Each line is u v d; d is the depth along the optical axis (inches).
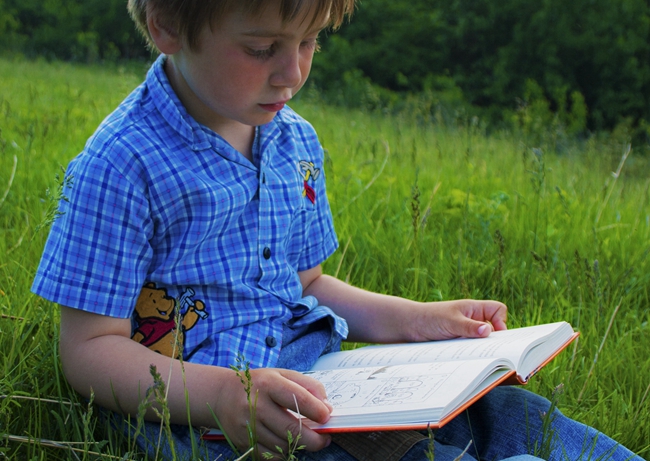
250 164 64.7
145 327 62.1
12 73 524.1
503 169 215.6
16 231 107.1
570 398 79.5
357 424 50.2
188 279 62.0
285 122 72.4
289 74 57.4
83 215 58.9
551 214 148.3
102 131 61.1
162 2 57.2
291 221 69.1
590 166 294.8
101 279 58.9
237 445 54.8
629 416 73.7
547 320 99.0
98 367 58.0
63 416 62.6
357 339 76.4
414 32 810.8
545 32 724.0
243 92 57.8
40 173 140.9
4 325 74.0
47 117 218.1
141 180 59.5
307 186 73.7
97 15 922.1
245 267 64.2
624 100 698.8
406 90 808.3
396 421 48.9
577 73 727.1
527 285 106.3
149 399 56.5
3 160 146.6
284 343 66.1
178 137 61.9
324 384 58.1
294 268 74.2
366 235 122.0
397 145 221.0
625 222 155.8
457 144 281.7
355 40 832.3
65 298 58.8
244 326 63.6
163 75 63.2
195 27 56.0
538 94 688.4
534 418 60.8
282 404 51.4
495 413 62.1
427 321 72.6
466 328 70.1
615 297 106.7
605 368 86.3
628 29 715.4
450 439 62.2
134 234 59.5
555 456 57.6
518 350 58.4
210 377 56.2
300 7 54.0
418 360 61.4
